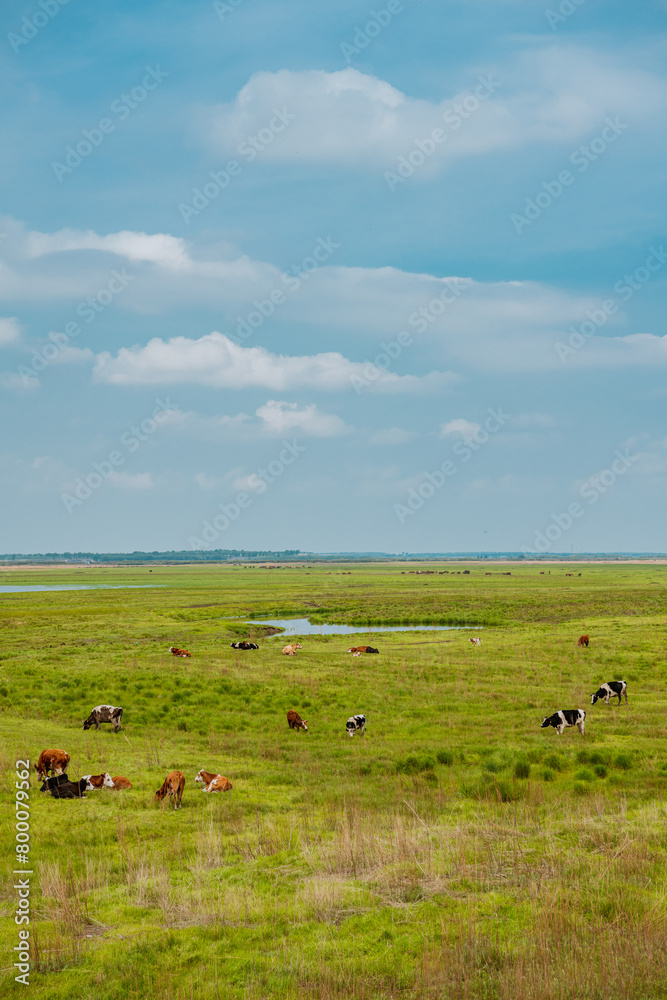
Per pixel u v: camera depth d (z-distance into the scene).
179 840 13.72
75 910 10.12
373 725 26.81
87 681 34.38
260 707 29.73
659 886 10.45
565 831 13.50
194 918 10.08
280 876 11.66
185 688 33.25
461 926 9.31
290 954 8.79
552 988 7.44
